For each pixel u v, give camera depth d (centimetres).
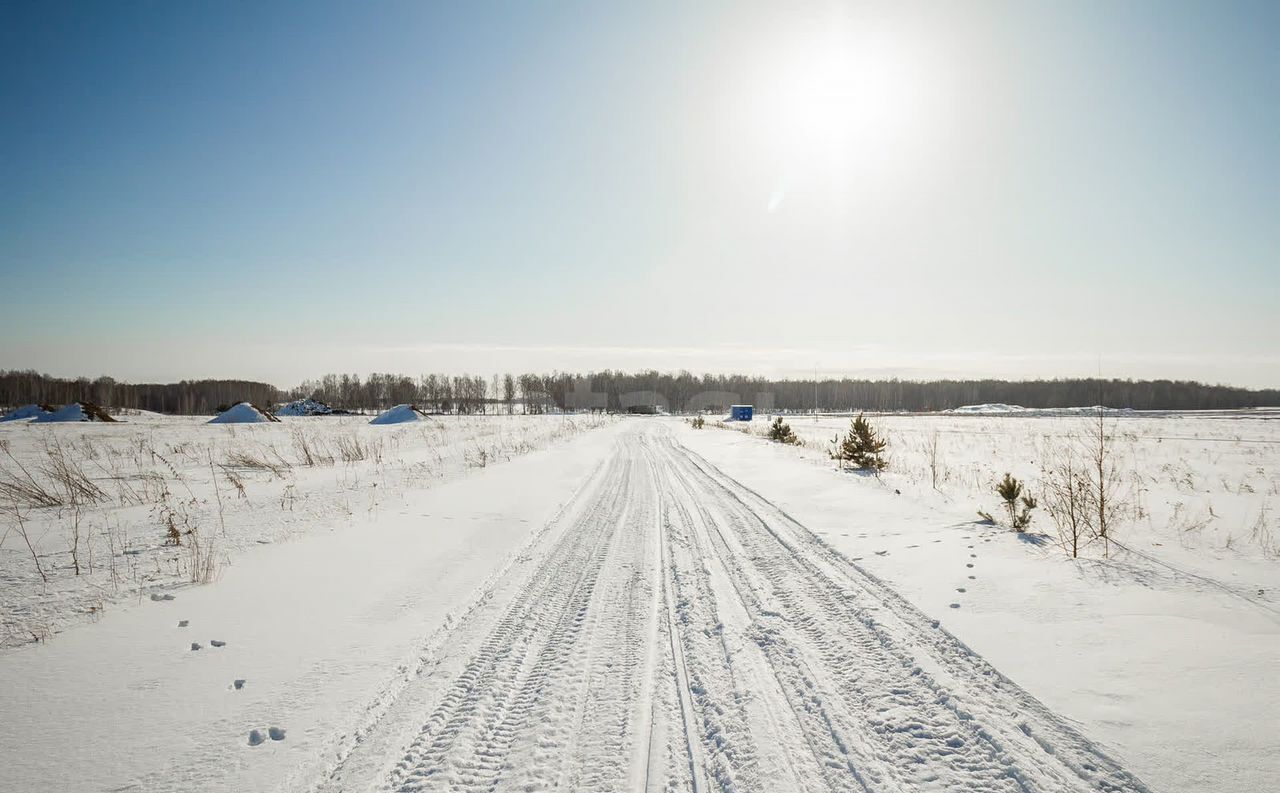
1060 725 325
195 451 2036
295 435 2623
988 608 504
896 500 1059
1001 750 307
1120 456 1941
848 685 386
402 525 885
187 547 738
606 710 362
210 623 497
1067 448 2278
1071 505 785
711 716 354
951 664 406
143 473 1420
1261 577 565
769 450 2228
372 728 343
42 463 1591
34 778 289
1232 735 303
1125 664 390
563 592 590
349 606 544
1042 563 629
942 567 630
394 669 418
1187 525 814
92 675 402
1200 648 408
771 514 973
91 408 4625
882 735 328
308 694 381
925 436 3222
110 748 318
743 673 408
